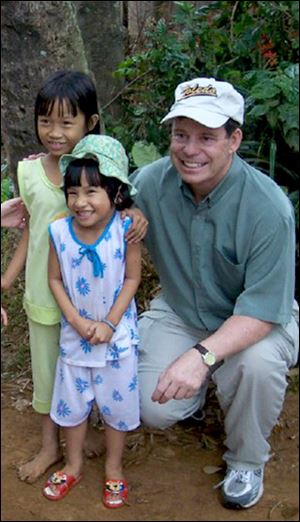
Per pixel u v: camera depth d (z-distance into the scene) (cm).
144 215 259
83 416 252
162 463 277
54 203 243
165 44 365
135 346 248
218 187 241
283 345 251
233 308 260
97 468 272
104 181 228
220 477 270
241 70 380
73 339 243
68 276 238
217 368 252
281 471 273
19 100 328
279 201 242
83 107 239
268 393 244
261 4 368
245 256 245
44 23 317
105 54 431
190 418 296
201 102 228
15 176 347
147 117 371
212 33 374
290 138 329
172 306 273
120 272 239
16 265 256
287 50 374
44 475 267
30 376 317
